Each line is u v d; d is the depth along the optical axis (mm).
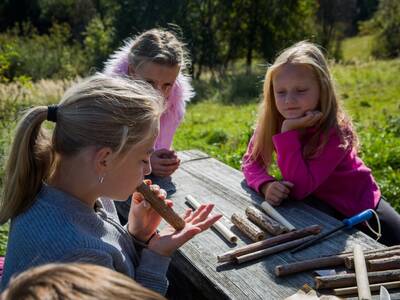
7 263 1566
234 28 24031
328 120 2637
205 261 1953
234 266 1908
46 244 1518
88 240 1561
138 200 2033
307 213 2361
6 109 8336
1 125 6633
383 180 4801
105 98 1617
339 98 2754
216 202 2537
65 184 1665
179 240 1879
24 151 1613
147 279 1819
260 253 1945
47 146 1646
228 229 2158
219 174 2973
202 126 9406
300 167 2541
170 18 22984
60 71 20984
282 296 1704
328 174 2602
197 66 24062
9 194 1639
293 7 24641
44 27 35312
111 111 1599
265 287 1761
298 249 1982
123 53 3264
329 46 34438
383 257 1839
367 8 45125
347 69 16516
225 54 24562
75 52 24781
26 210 1628
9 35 25375
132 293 919
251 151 2863
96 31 24750
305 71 2584
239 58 24984
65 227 1559
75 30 34344
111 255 1628
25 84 10359
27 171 1619
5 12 34906
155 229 2037
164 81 2979
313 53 2645
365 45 35750
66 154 1631
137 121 1633
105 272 975
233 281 1807
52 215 1580
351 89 12719
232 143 6941
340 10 36000
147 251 1873
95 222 1707
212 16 23469
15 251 1552
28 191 1632
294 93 2602
